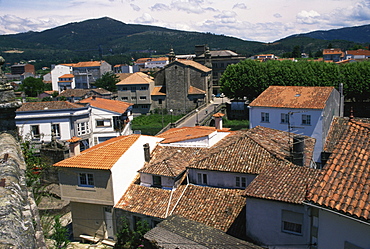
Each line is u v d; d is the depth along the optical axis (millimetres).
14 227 5785
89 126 55656
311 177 19828
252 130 30672
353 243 12867
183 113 97438
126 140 29688
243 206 22781
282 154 24938
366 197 12789
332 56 168625
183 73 95812
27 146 15750
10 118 12234
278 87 50031
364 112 74375
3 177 7914
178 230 20312
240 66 83188
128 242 23859
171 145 32156
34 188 13797
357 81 71500
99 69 144500
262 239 19391
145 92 98312
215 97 119188
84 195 27031
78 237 28156
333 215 13445
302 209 17766
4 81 12398
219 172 25062
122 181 27156
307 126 42656
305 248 17734
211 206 23516
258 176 21297
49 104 52938
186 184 26578
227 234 20359
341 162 14648
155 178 27266
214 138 32469
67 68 146125
